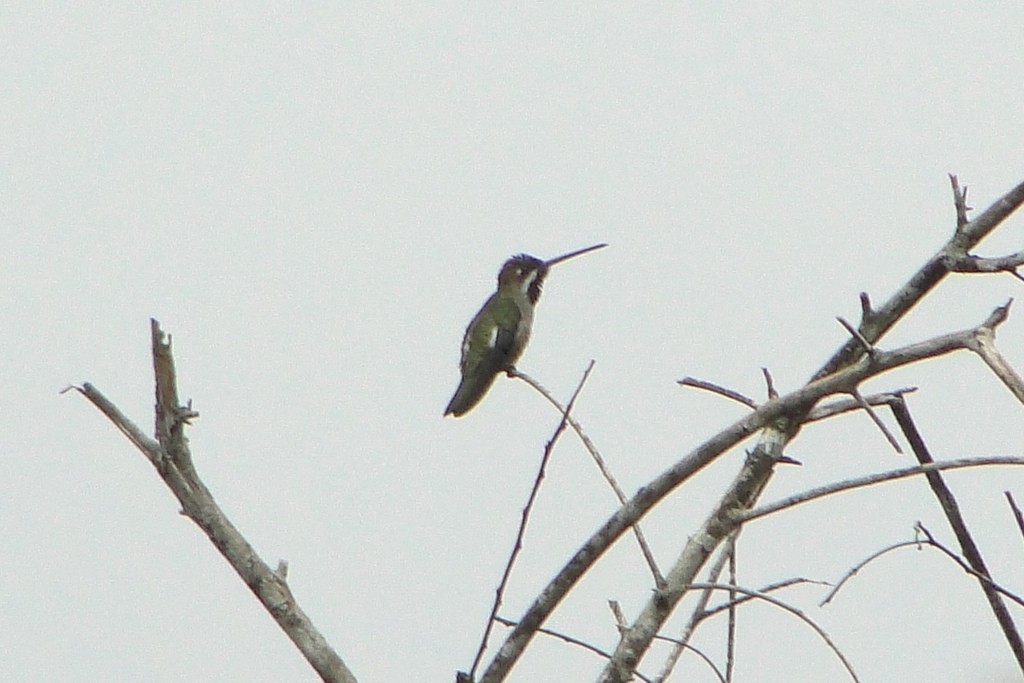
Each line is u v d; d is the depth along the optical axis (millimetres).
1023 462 9508
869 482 9969
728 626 10914
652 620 10453
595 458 10445
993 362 9211
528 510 10047
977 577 10008
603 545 10359
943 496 10969
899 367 9562
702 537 11211
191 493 10359
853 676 9477
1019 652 10898
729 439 10031
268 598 10336
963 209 11133
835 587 10086
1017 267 10805
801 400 9867
